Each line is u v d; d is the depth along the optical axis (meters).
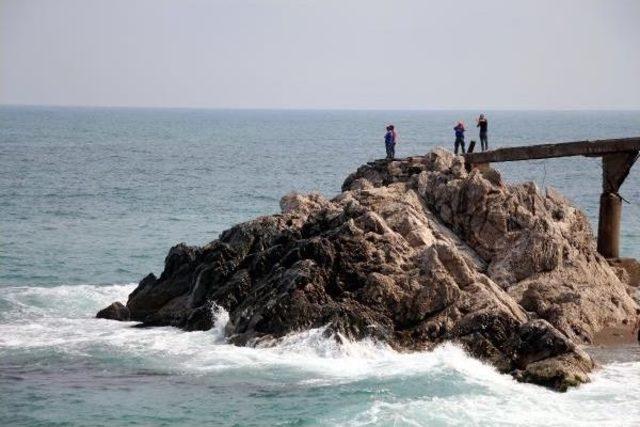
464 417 35.06
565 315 46.19
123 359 42.41
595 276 49.75
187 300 50.00
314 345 42.16
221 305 47.12
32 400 37.44
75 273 65.62
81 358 42.66
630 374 40.25
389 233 46.84
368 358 41.56
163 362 41.91
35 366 41.59
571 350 39.94
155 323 49.22
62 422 35.34
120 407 36.69
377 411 35.66
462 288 43.78
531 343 40.56
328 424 34.62
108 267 68.12
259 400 37.16
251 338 43.62
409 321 43.16
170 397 37.62
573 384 38.25
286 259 46.16
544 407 36.19
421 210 52.41
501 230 50.75
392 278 44.03
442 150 58.16
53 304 54.84
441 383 38.50
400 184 55.31
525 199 54.00
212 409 36.38
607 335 46.06
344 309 42.72
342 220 48.72
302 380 39.25
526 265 49.00
